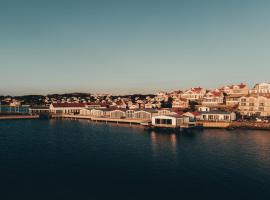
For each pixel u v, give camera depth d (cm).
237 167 6669
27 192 5169
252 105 16075
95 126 15625
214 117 14888
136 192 5188
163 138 11000
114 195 5053
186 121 13538
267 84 18575
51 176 6069
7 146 9369
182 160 7375
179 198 4906
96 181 5766
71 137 11450
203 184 5566
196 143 9762
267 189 5272
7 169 6562
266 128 13062
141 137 11338
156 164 7025
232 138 10750
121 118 17500
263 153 8044
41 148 9062
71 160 7444
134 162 7225
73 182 5703
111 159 7556
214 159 7431
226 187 5400
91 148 9062
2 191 5200
